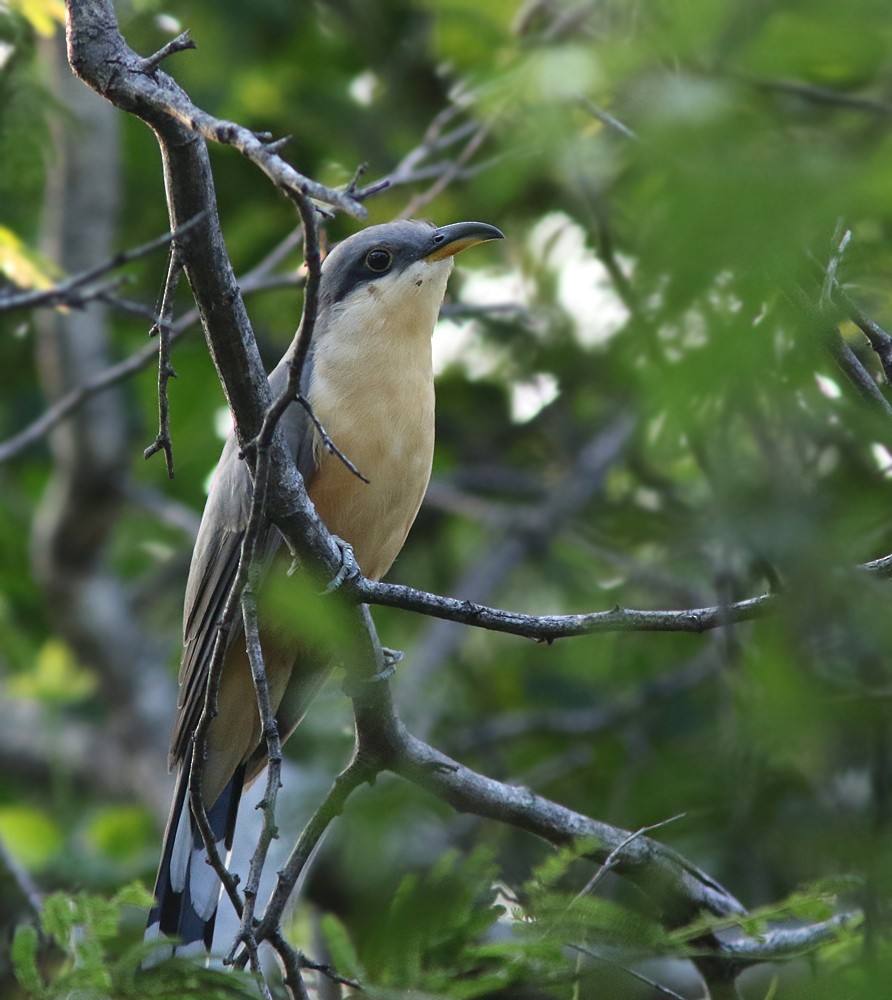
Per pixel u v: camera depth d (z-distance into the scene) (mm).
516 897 7688
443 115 12562
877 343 7277
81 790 15789
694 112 5508
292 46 15109
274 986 8383
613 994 6805
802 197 4824
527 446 16297
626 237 8203
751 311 5387
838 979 5953
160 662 16375
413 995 6492
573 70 7664
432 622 15344
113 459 15172
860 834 6691
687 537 13078
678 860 8375
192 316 11969
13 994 7477
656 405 6125
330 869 11062
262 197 14594
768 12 5793
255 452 7102
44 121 12289
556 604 15562
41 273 11547
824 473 7695
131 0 13758
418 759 8148
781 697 6305
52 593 15805
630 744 12797
